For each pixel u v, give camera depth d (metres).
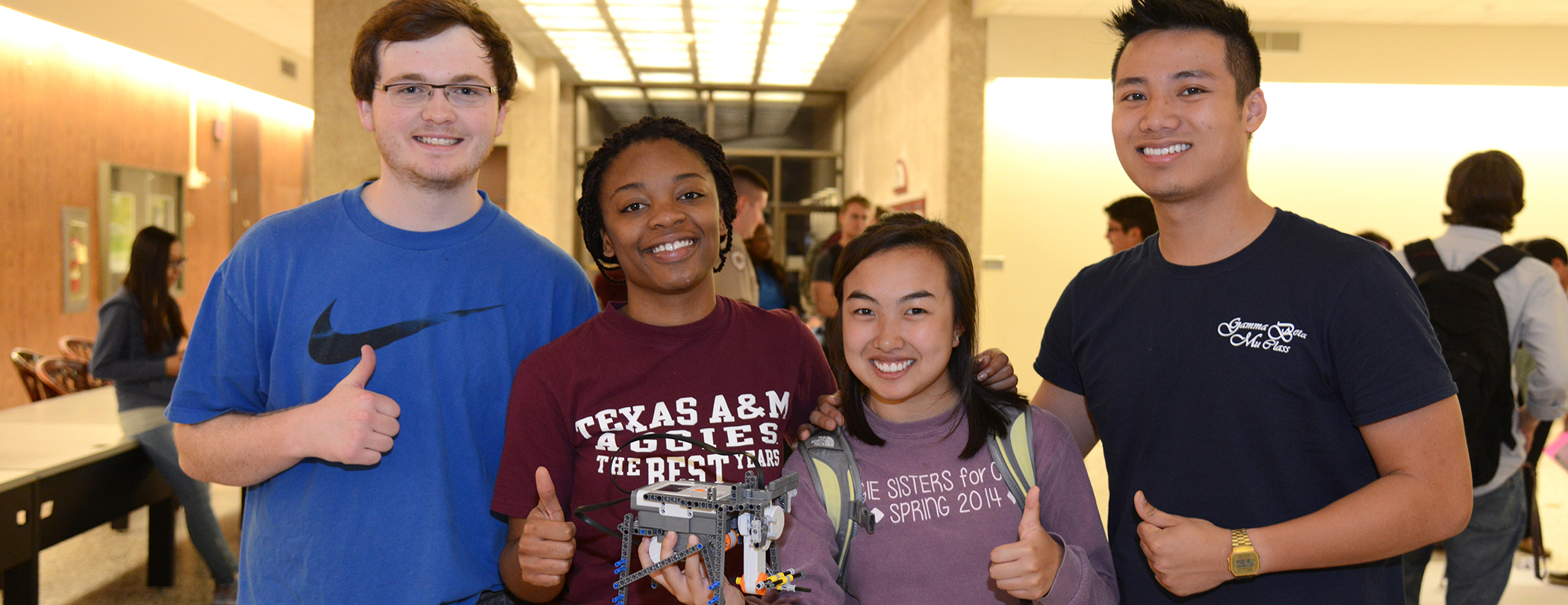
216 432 1.47
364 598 1.48
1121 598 1.53
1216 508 1.41
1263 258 1.40
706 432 1.45
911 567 1.41
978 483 1.45
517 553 1.43
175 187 8.75
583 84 12.67
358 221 1.54
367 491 1.49
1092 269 1.66
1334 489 1.39
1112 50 7.40
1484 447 2.60
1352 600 1.38
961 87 7.38
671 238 1.43
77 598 3.73
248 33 9.55
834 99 13.10
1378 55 7.49
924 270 1.42
